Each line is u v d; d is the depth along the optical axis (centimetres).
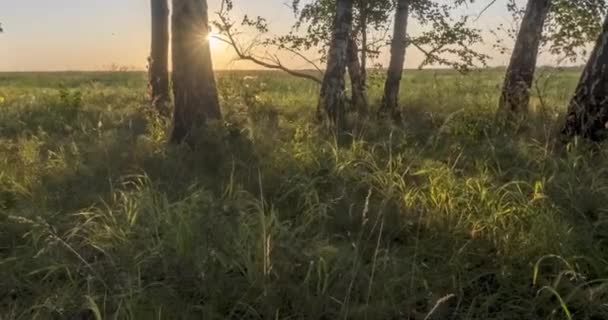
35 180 616
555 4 1008
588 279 368
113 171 646
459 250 397
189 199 509
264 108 1280
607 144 627
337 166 606
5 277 388
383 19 1277
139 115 1216
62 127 1075
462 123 809
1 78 3928
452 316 342
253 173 614
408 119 1065
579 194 475
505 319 335
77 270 381
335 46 1006
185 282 367
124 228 443
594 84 669
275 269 372
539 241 398
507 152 669
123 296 329
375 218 471
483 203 483
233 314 345
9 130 1038
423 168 594
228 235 411
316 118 1030
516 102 938
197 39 859
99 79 3456
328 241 423
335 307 348
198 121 850
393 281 364
